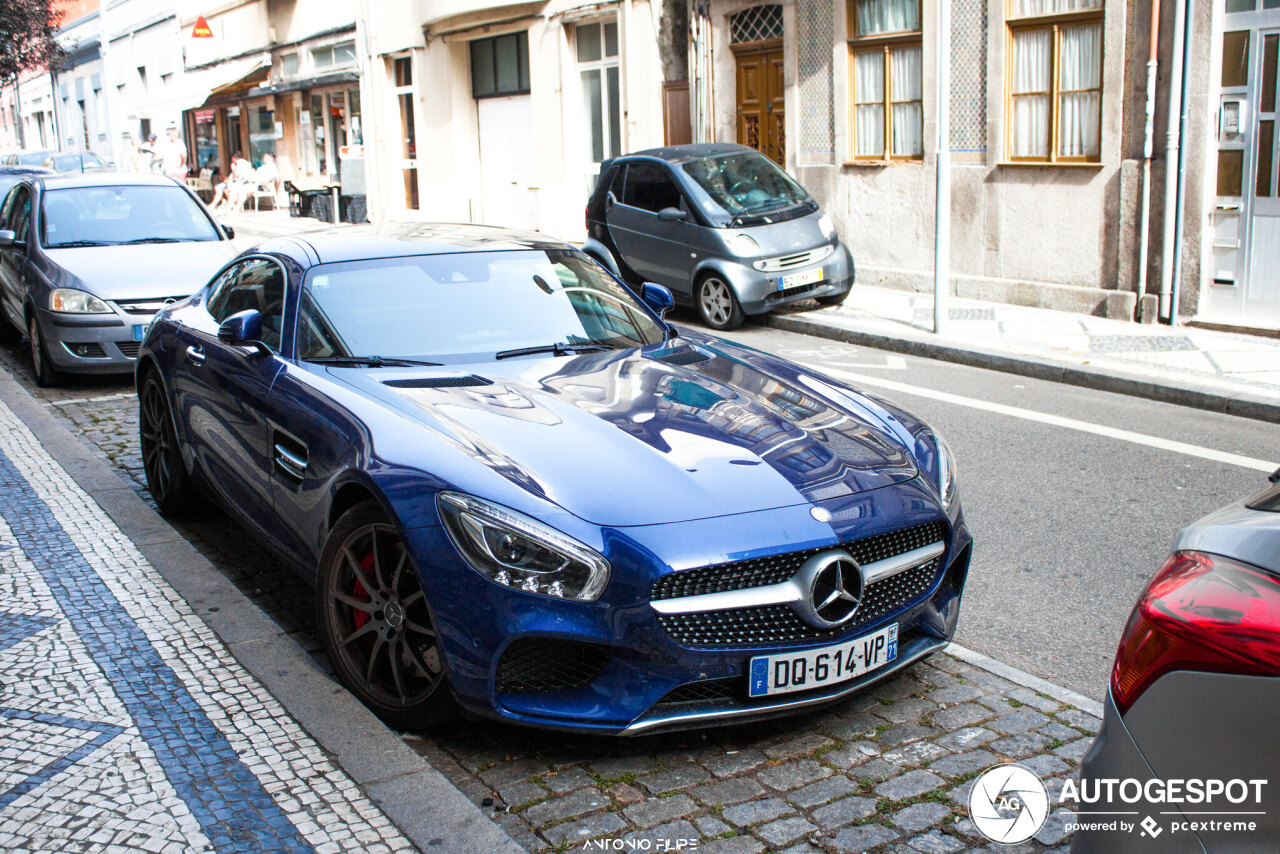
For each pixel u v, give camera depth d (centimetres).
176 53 3788
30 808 312
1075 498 622
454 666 331
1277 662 188
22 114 5900
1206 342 1024
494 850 291
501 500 331
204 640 427
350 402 403
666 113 1764
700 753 348
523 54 2162
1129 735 208
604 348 475
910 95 1351
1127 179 1130
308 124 2966
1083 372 919
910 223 1370
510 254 525
